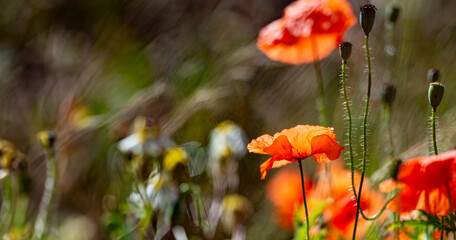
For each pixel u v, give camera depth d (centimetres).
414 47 155
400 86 152
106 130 177
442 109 151
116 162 158
